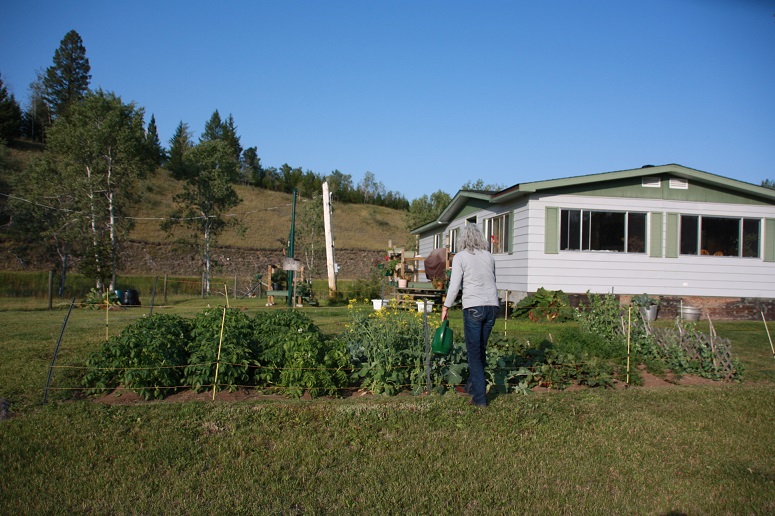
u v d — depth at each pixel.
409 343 6.44
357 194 72.31
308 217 38.56
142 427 4.86
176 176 57.28
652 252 15.57
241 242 42.62
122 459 4.29
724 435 5.16
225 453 4.45
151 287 27.72
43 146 56.41
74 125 26.47
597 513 3.70
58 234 27.03
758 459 4.68
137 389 5.62
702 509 3.80
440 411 5.36
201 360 5.94
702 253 15.98
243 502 3.70
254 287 27.34
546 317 13.60
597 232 15.30
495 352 6.55
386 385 5.92
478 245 5.55
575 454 4.65
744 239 16.23
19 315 14.33
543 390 6.47
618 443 4.90
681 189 15.79
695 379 7.21
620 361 7.27
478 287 5.46
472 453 4.59
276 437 4.77
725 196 16.08
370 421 5.10
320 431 4.89
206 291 28.11
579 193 15.22
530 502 3.81
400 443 4.73
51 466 4.17
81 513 3.55
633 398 6.11
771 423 5.51
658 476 4.29
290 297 19.06
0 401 5.41
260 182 70.50
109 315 14.05
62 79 70.81
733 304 16.06
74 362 7.03
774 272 16.31
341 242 48.78
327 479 4.07
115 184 26.73
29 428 4.79
